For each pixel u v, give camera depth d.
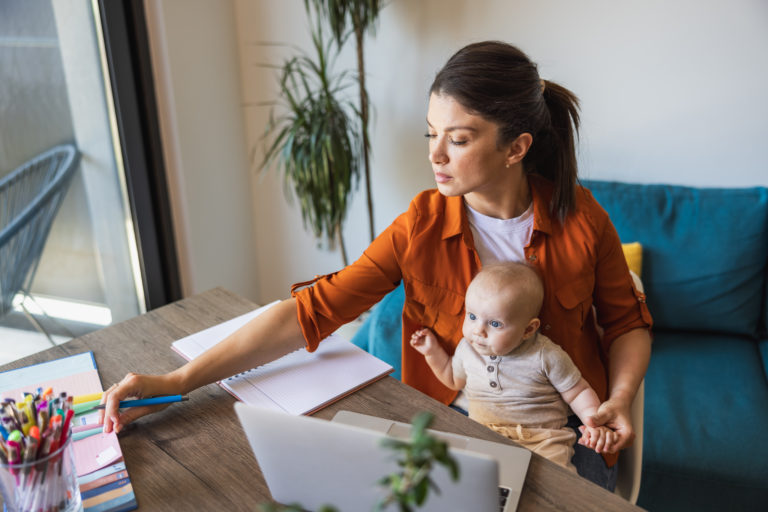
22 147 1.89
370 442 0.66
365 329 1.87
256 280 2.82
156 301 2.41
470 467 0.65
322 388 1.02
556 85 1.16
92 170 2.12
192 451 0.90
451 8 2.07
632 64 1.95
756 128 1.91
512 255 1.22
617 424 1.05
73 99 2.01
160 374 1.06
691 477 1.47
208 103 2.34
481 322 1.13
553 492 0.82
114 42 2.03
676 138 1.99
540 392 1.16
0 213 1.86
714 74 1.88
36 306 2.04
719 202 1.88
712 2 1.81
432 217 1.21
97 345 1.15
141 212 2.27
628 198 1.94
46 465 0.72
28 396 0.77
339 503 0.76
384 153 2.37
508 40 2.05
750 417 1.58
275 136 2.52
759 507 1.45
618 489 1.22
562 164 1.17
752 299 1.88
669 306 1.91
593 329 1.31
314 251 2.68
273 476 0.78
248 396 1.00
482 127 1.03
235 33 2.41
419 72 2.19
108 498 0.81
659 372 1.78
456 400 1.32
